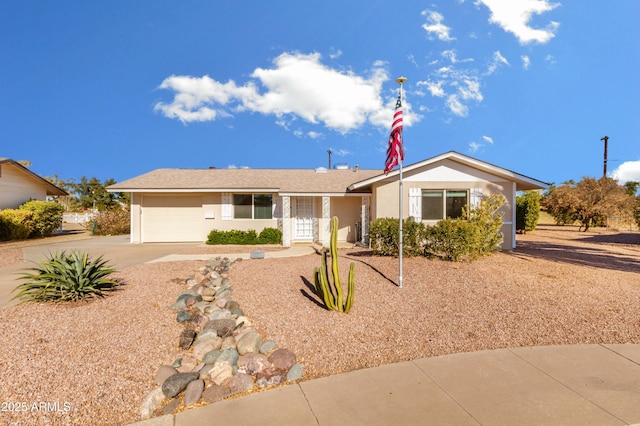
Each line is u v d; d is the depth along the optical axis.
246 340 4.62
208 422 3.17
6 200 19.75
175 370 4.04
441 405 3.35
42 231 20.17
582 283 7.68
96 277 6.85
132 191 16.47
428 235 10.05
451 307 6.19
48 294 6.18
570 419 3.11
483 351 4.54
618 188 23.56
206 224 16.95
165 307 6.12
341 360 4.35
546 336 4.99
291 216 17.52
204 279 7.98
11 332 4.91
